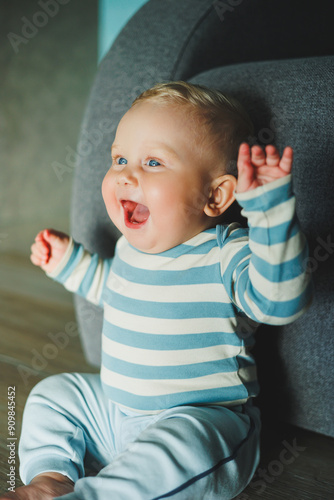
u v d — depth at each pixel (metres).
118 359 0.73
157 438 0.60
